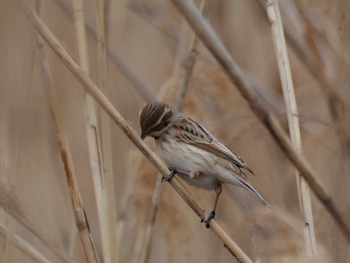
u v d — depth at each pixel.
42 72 8.78
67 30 12.90
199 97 11.81
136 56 14.14
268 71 13.65
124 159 12.99
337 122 10.17
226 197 12.39
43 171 11.86
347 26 9.30
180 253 11.24
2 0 10.21
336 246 8.46
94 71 12.99
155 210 10.83
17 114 10.34
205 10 10.69
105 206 8.86
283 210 11.80
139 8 13.47
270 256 8.12
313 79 12.20
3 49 10.25
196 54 11.12
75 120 13.12
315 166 11.60
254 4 13.91
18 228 10.64
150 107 10.16
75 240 10.52
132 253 11.36
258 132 12.04
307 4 10.98
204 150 9.78
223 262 12.06
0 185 9.02
